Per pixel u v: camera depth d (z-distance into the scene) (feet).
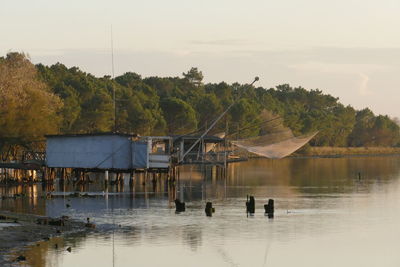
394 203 359.46
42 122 487.61
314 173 618.03
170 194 393.09
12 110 474.49
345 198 384.47
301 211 323.16
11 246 220.02
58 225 259.39
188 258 219.82
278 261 220.23
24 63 540.93
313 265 216.95
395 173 632.38
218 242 243.81
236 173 601.21
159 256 220.84
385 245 245.04
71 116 637.30
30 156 477.77
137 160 425.69
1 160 492.13
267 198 380.37
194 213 309.42
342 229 273.75
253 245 240.73
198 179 517.96
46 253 213.46
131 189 419.33
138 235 251.19
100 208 321.52
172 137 444.14
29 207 320.09
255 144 598.75
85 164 432.25
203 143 472.85
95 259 211.82
